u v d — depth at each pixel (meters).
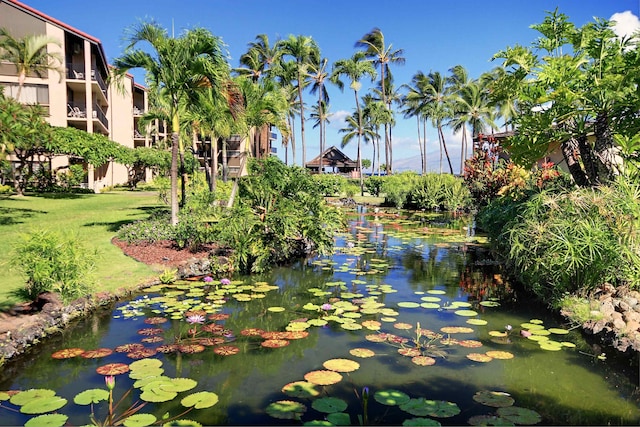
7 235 8.40
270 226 7.75
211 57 8.40
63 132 18.58
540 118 6.22
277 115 11.06
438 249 9.42
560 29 6.73
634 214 4.57
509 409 2.84
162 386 3.08
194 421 2.63
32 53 17.20
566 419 2.75
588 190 5.22
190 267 6.64
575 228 4.63
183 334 4.17
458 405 2.89
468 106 32.06
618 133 5.92
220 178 18.55
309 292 5.82
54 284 4.45
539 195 5.40
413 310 5.05
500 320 4.70
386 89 39.72
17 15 21.03
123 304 5.08
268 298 5.50
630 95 5.54
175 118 8.79
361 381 3.23
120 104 30.80
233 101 9.33
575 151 6.91
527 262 5.12
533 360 3.64
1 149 11.28
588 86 6.06
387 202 21.92
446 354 3.75
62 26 21.77
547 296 5.23
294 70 30.39
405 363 3.56
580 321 4.39
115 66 8.58
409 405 2.86
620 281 4.87
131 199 18.59
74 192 21.98
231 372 3.37
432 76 36.84
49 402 2.87
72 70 23.59
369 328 4.40
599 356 3.71
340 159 50.03
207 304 5.14
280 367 3.47
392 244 10.09
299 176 9.41
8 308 4.38
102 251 7.38
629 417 2.78
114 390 3.06
